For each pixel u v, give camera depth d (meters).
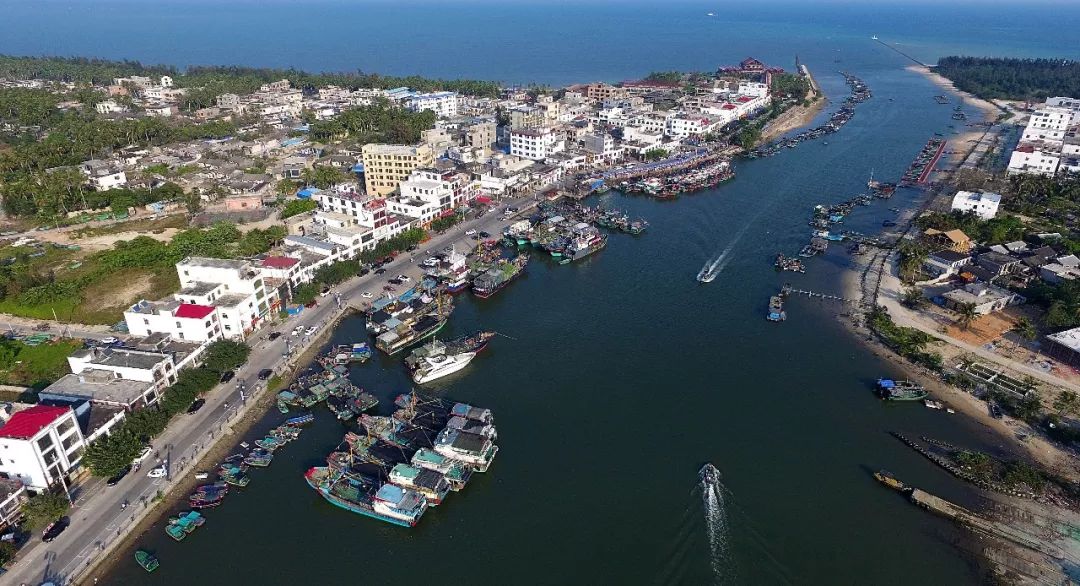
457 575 105.56
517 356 166.00
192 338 155.12
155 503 116.06
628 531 113.00
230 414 138.38
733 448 132.38
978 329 174.00
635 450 131.88
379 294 193.88
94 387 134.00
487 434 132.88
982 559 106.75
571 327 180.62
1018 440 133.25
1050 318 169.38
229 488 121.38
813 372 158.50
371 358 164.25
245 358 152.62
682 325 181.50
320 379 151.25
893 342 167.88
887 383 148.62
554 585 103.44
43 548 105.19
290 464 127.62
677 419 141.38
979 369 155.38
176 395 135.00
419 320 178.12
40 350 159.88
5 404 123.94
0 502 106.38
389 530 114.25
